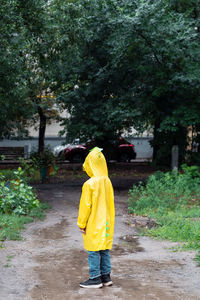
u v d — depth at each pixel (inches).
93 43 732.0
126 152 1154.0
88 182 173.9
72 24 568.1
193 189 529.0
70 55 626.5
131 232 323.6
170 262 223.8
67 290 171.6
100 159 179.2
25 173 745.6
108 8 564.4
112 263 222.5
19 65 494.6
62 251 253.9
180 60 574.6
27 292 168.4
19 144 1339.8
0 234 288.7
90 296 163.5
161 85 589.0
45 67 628.7
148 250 259.0
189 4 689.0
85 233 175.9
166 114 625.9
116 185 659.4
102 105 795.4
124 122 812.0
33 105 914.1
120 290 171.8
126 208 446.6
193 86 584.4
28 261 224.5
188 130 847.1
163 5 553.0
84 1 573.0
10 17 469.1
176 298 161.3
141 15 523.2
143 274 198.8
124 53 610.5
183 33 542.3
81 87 843.4
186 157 810.2
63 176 800.3
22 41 488.7
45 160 716.0
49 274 197.9
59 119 979.9
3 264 215.3
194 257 234.4
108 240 176.7
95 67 786.8
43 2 528.7
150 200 440.1
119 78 766.5
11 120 987.9
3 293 166.4
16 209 377.7
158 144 878.4
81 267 213.5
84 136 856.9
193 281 186.2
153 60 618.2
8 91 523.8
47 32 542.3
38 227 339.9
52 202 496.7
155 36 546.9
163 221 350.0
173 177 568.1
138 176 798.5
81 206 174.1
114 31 588.1
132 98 663.8
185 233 295.0
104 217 174.6
